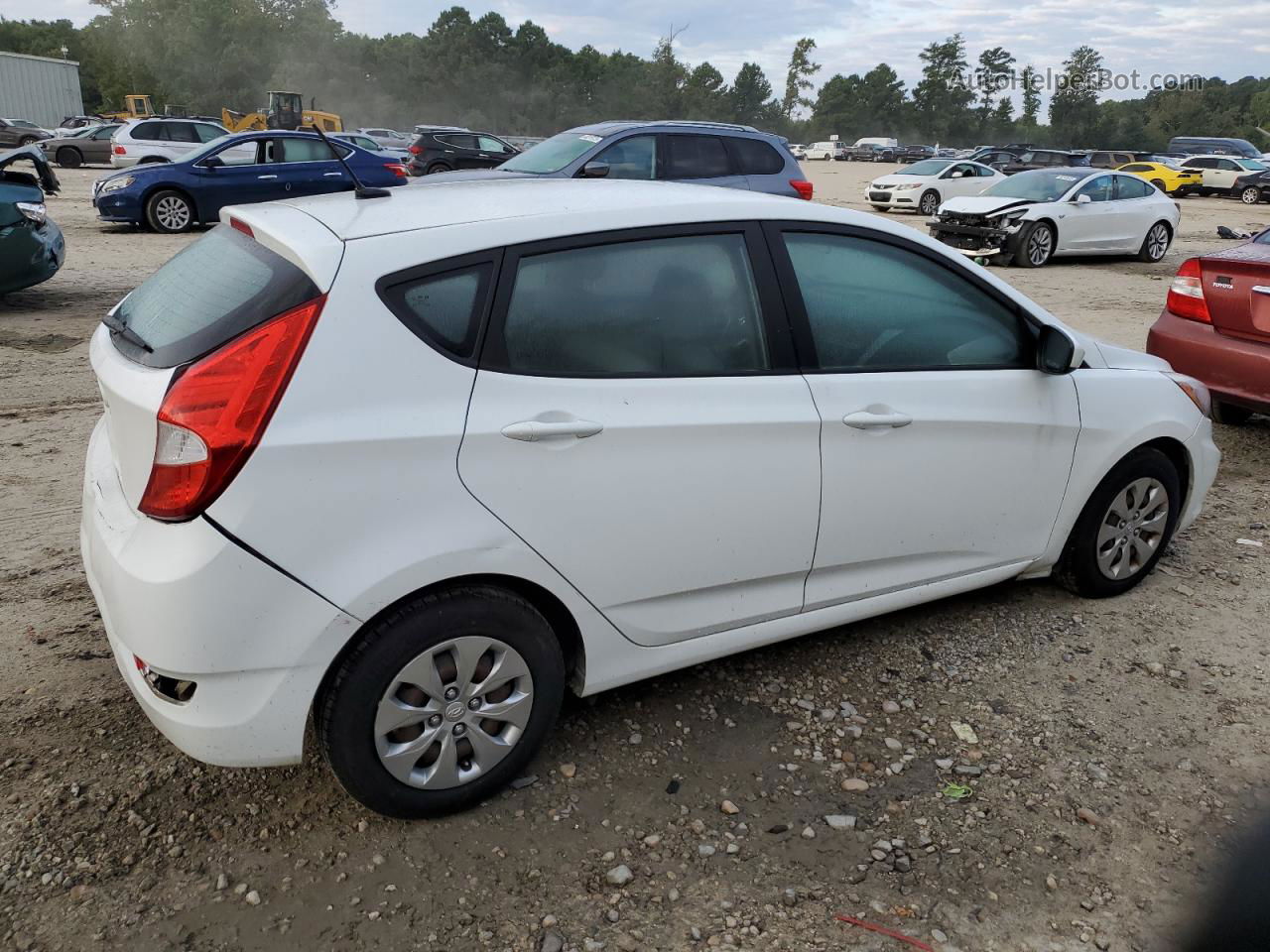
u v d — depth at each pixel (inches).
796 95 5546.3
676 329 113.3
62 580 157.9
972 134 5561.0
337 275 94.7
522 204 112.7
